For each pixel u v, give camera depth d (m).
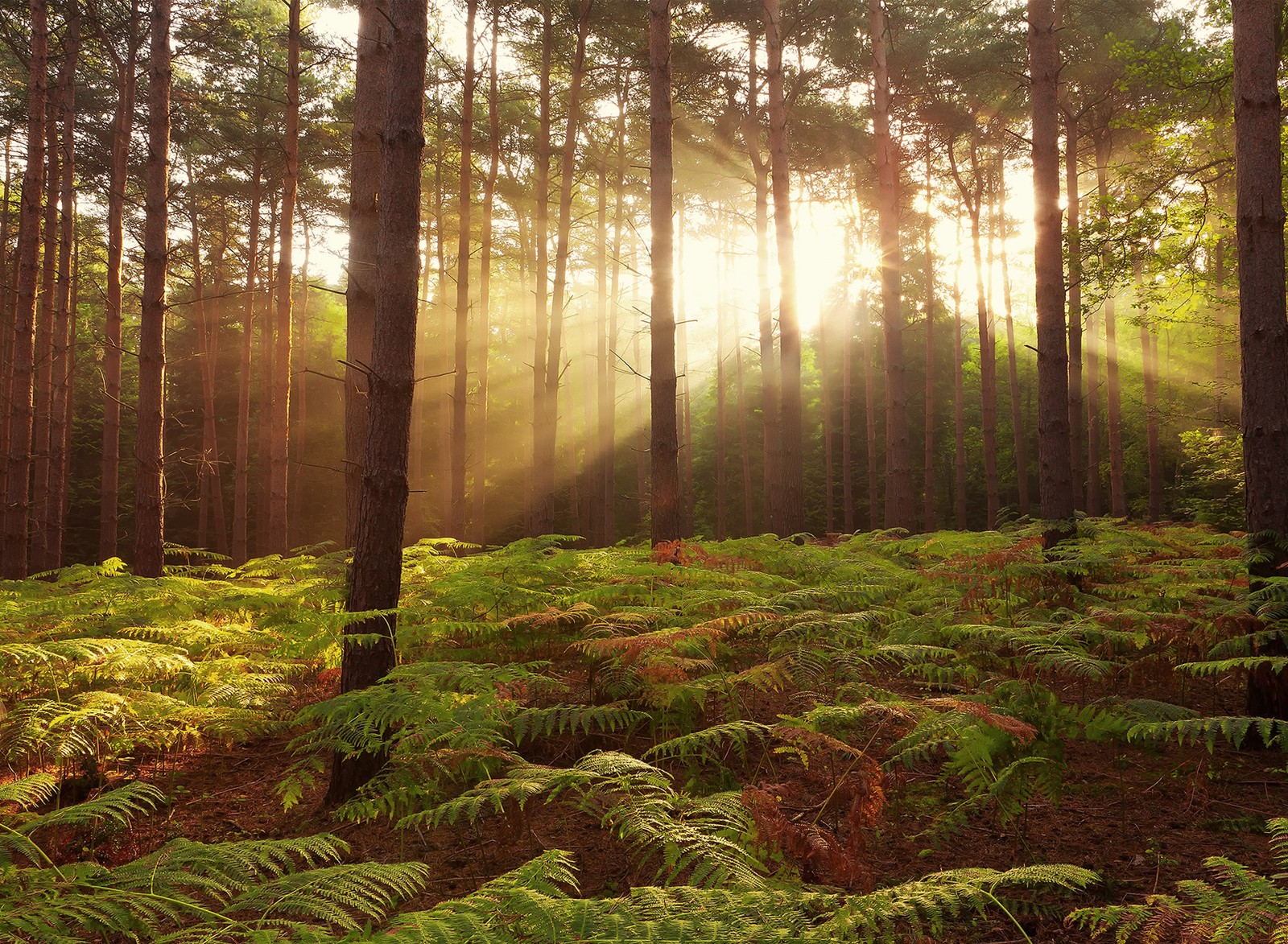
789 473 16.61
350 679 5.46
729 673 5.95
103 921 2.25
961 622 6.32
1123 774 5.31
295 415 35.81
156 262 12.12
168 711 5.42
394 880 2.58
